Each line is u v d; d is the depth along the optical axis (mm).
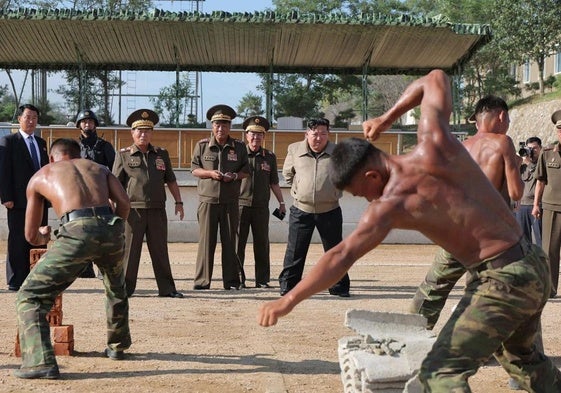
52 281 6527
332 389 6266
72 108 29203
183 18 19766
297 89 34781
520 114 44031
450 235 4379
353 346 5488
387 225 4312
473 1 46844
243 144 11758
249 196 12156
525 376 4941
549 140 39906
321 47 21750
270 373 6699
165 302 10453
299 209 10719
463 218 4344
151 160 10789
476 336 4273
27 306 6523
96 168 6980
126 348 7199
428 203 4328
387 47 21578
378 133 4895
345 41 21203
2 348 7566
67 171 6840
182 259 16250
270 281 12977
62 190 6723
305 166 10688
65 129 20281
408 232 20172
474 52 21438
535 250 4469
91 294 10945
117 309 7082
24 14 19547
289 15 19859
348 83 36062
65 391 6113
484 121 6445
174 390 6184
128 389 6195
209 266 11719
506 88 47531
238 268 11875
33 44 21625
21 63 23391
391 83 49000
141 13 19688
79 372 6703
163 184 10867
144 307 10016
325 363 7109
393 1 43781
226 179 11500
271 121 22906
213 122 11648
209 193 11570
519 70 52219
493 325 4281
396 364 5148
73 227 6570
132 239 10773
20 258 11156
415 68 23406
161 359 7207
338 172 4484
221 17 19797
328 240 10703
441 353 4309
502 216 4414
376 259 16656
